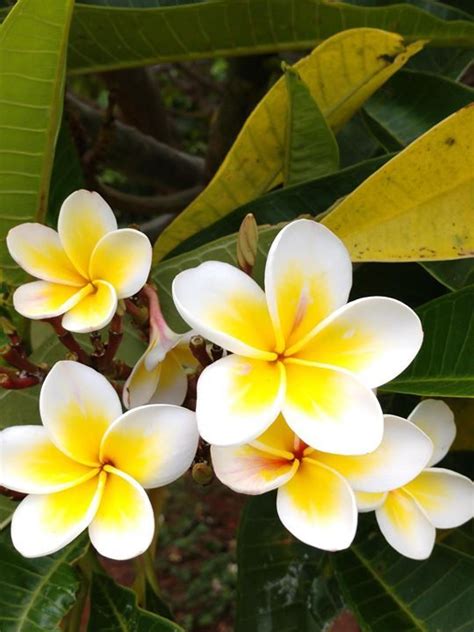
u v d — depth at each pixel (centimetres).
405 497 37
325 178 44
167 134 81
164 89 139
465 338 40
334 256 32
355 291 49
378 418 30
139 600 47
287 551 47
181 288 32
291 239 32
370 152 56
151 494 47
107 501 32
